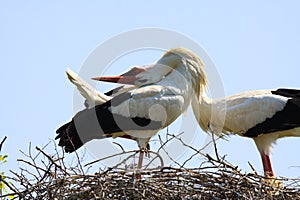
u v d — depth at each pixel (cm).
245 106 1545
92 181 1177
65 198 1170
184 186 1195
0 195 1185
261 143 1563
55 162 1195
